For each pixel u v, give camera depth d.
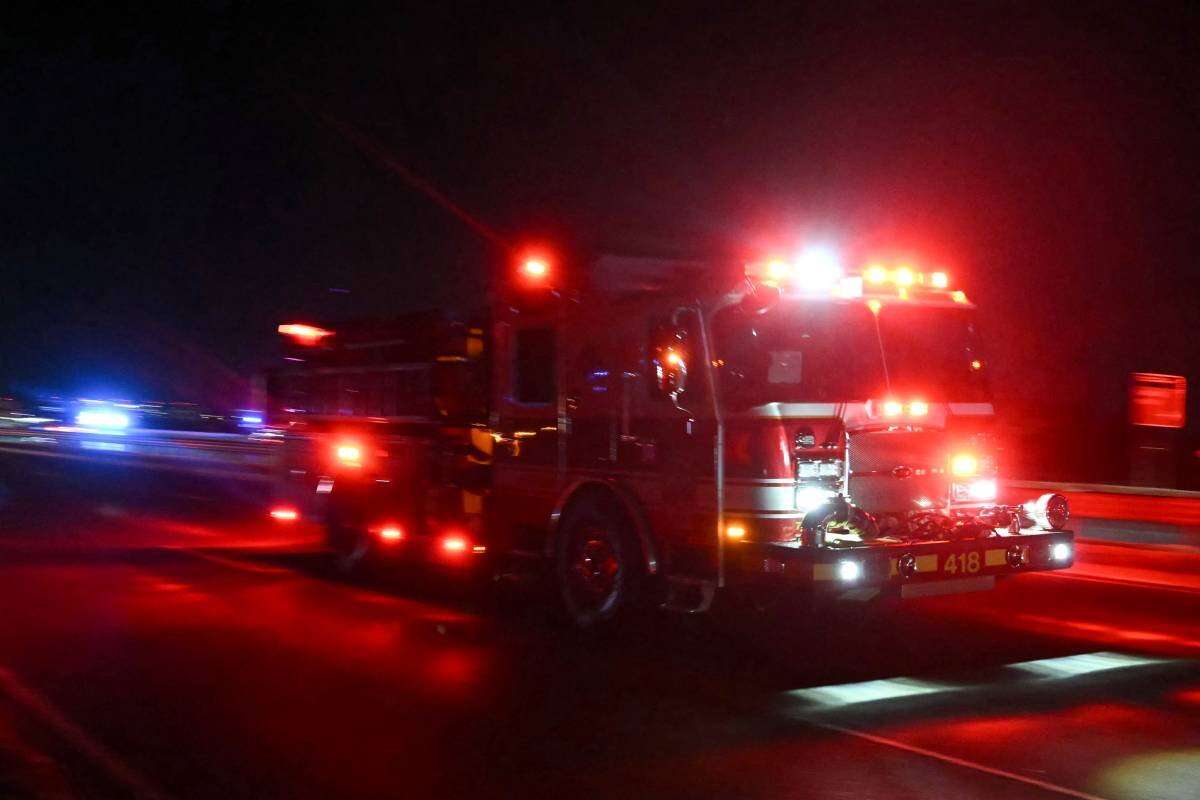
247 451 28.48
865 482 7.57
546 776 5.41
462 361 9.93
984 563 7.63
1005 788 5.20
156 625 9.17
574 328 8.77
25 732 6.14
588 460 8.63
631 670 7.55
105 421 40.88
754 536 7.36
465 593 10.76
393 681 7.27
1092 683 7.14
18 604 10.14
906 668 7.57
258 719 6.39
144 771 5.48
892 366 7.84
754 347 7.44
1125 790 5.16
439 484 10.22
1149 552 13.20
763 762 5.60
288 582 11.43
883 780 5.31
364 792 5.19
